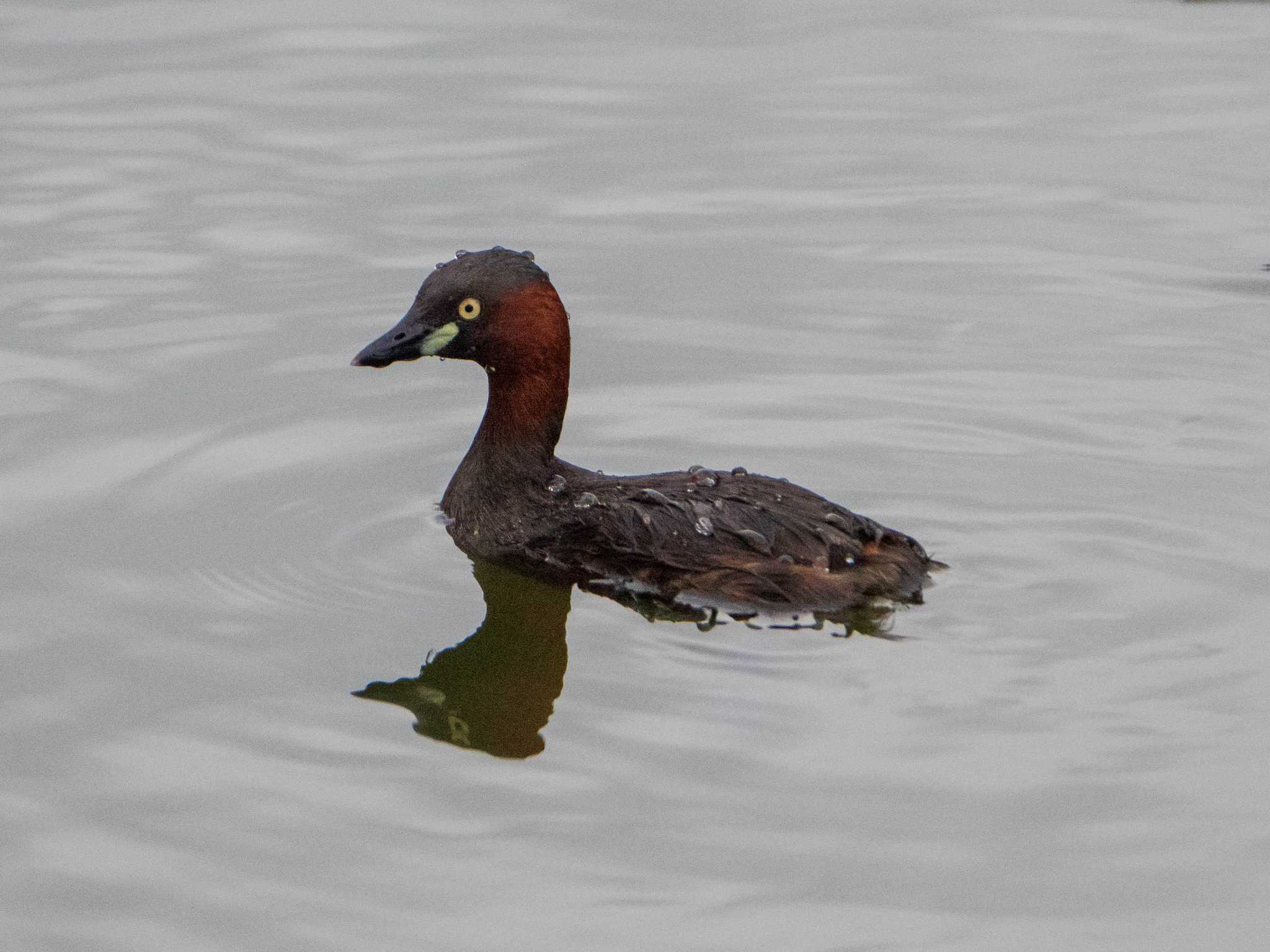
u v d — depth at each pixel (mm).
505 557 12875
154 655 11367
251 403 15195
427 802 9930
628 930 8992
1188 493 13469
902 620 11523
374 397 15414
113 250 18016
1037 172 19797
